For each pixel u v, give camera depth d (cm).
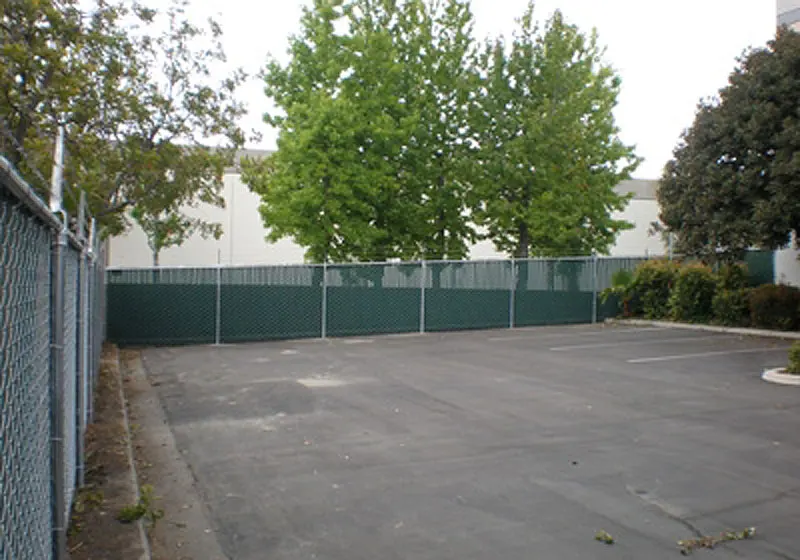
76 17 1009
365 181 2061
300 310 1867
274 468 677
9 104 860
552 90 2317
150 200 1250
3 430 227
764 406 957
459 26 2302
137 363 1416
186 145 1320
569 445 755
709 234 1808
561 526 520
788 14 2188
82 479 576
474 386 1124
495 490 604
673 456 708
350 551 477
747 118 1692
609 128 2478
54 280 379
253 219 3766
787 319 1786
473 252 3459
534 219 2277
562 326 2164
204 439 795
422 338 1872
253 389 1113
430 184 2338
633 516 540
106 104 1095
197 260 3662
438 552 474
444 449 741
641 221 4228
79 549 452
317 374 1260
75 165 1016
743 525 521
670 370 1280
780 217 1591
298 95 2127
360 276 1942
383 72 2155
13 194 221
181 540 500
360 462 694
